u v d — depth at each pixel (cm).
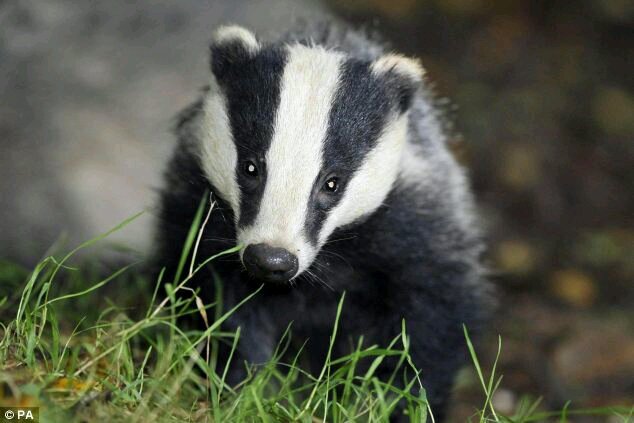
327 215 834
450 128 1099
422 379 954
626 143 1875
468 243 991
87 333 891
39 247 1409
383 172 873
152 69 1647
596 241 1673
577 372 1345
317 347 996
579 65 2011
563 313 1513
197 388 856
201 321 925
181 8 1725
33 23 1627
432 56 2014
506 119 1875
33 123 1531
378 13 2048
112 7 1691
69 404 633
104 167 1517
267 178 807
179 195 925
